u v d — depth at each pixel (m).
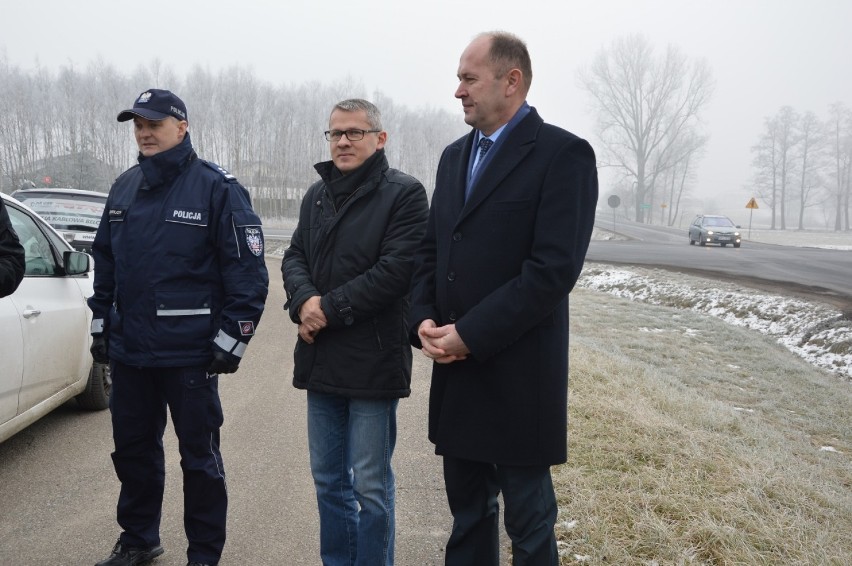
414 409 5.48
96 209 10.94
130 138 57.97
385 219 2.58
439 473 4.12
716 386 7.49
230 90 59.84
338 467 2.69
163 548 3.04
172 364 2.71
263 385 6.21
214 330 2.79
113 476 3.95
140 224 2.74
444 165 2.43
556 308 2.21
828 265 20.22
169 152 2.74
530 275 2.03
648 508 3.20
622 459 3.89
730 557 2.78
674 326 11.55
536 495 2.22
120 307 2.79
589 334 10.27
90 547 3.08
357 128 2.56
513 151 2.15
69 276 4.74
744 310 12.95
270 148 60.22
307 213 2.81
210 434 2.83
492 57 2.16
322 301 2.53
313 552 3.10
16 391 3.82
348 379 2.55
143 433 2.86
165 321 2.71
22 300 3.98
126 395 2.82
